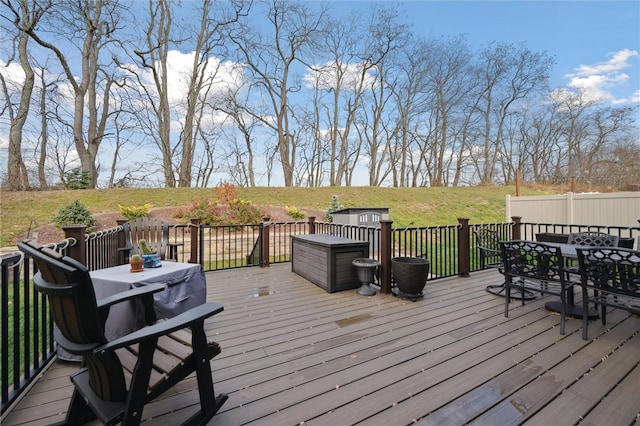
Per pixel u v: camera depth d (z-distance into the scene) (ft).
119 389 4.58
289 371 6.92
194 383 6.51
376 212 26.14
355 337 8.68
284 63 66.03
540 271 9.47
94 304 4.08
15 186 38.34
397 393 6.09
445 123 77.56
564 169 73.31
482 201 52.70
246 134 70.79
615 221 20.93
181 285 8.81
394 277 12.36
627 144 61.11
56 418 5.47
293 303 11.75
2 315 5.65
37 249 4.45
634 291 7.73
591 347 7.96
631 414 5.45
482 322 9.70
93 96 48.49
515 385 6.32
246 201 37.32
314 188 51.75
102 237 11.73
